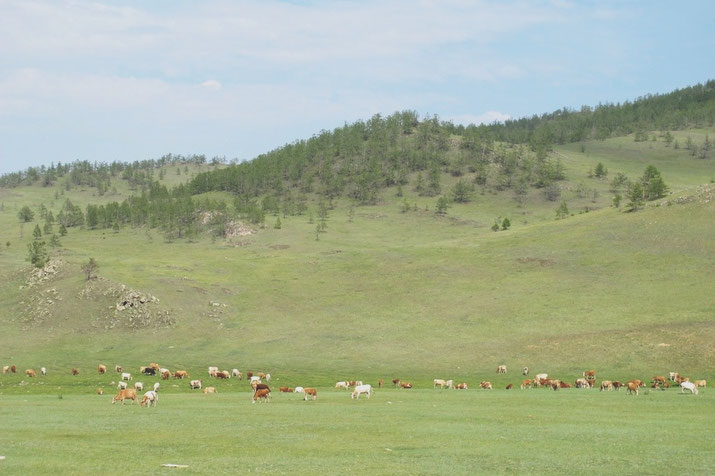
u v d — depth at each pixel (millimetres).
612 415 45562
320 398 59469
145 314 132250
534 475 26688
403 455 30688
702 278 128125
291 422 41531
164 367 103000
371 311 134375
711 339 93438
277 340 118188
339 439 35031
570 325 111688
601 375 85625
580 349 97875
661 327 102875
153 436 35875
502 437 35688
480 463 28953
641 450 31828
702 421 42219
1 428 38906
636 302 119875
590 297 127125
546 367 92062
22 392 70562
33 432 37281
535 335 108500
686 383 62500
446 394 64250
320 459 29734
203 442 34031
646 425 40344
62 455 30406
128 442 33969
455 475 26656
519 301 130375
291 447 32688
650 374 84250
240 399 58938
